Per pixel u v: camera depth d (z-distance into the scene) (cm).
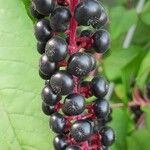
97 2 12
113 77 23
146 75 23
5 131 14
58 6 13
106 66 23
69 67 12
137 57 23
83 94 13
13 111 15
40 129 15
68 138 13
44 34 13
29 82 15
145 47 27
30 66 15
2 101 15
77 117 13
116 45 26
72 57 12
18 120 15
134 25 26
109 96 24
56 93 13
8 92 15
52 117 13
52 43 12
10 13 15
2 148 14
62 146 13
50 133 15
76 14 12
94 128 14
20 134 15
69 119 13
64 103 13
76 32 13
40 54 14
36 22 13
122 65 23
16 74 15
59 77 12
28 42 15
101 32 13
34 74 15
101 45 13
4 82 14
